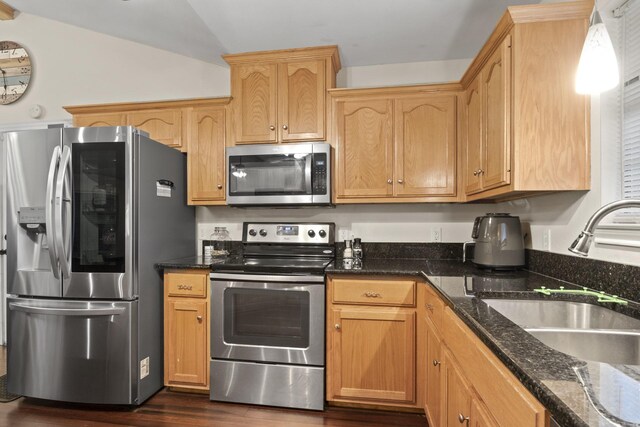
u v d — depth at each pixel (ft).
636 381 2.12
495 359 2.91
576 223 5.06
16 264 6.84
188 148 8.54
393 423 6.34
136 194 6.82
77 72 10.12
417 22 7.09
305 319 6.74
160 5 7.25
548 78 4.86
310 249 8.54
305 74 8.04
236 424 6.31
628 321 3.64
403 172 7.72
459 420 3.94
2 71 10.45
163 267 7.32
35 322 6.84
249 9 6.82
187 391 7.49
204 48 8.72
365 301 6.62
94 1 7.90
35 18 10.31
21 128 10.33
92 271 6.72
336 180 7.97
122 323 6.69
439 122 7.58
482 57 5.97
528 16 4.84
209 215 9.45
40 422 6.39
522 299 4.40
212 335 7.08
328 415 6.60
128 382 6.66
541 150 4.87
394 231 8.68
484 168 6.11
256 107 8.21
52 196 6.52
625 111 4.42
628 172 4.37
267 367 6.88
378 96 7.80
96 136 6.70
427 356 6.02
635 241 3.86
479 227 6.71
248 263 7.40
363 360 6.63
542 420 2.05
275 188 7.81
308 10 6.79
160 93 9.75
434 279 5.57
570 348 3.34
